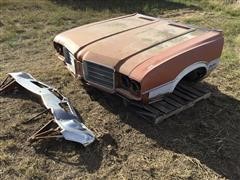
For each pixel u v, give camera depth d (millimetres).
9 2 10578
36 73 6672
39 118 5309
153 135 5117
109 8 11008
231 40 8820
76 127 4828
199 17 10727
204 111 5703
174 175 4484
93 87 5664
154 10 11219
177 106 5332
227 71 7113
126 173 4473
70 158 4625
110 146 4840
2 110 5469
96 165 4559
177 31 5738
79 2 11266
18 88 5953
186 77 5812
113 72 4910
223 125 5449
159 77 4840
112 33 5699
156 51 5094
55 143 4820
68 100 5598
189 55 5141
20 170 4434
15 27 8945
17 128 5105
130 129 5207
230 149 4977
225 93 6344
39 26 9195
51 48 7934
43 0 11109
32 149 4738
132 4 11586
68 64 5734
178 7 11727
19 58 7371
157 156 4770
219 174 4555
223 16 10930
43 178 4340
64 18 9836
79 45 5379
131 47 5215
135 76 4715
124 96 4984
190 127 5332
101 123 5309
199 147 4973
